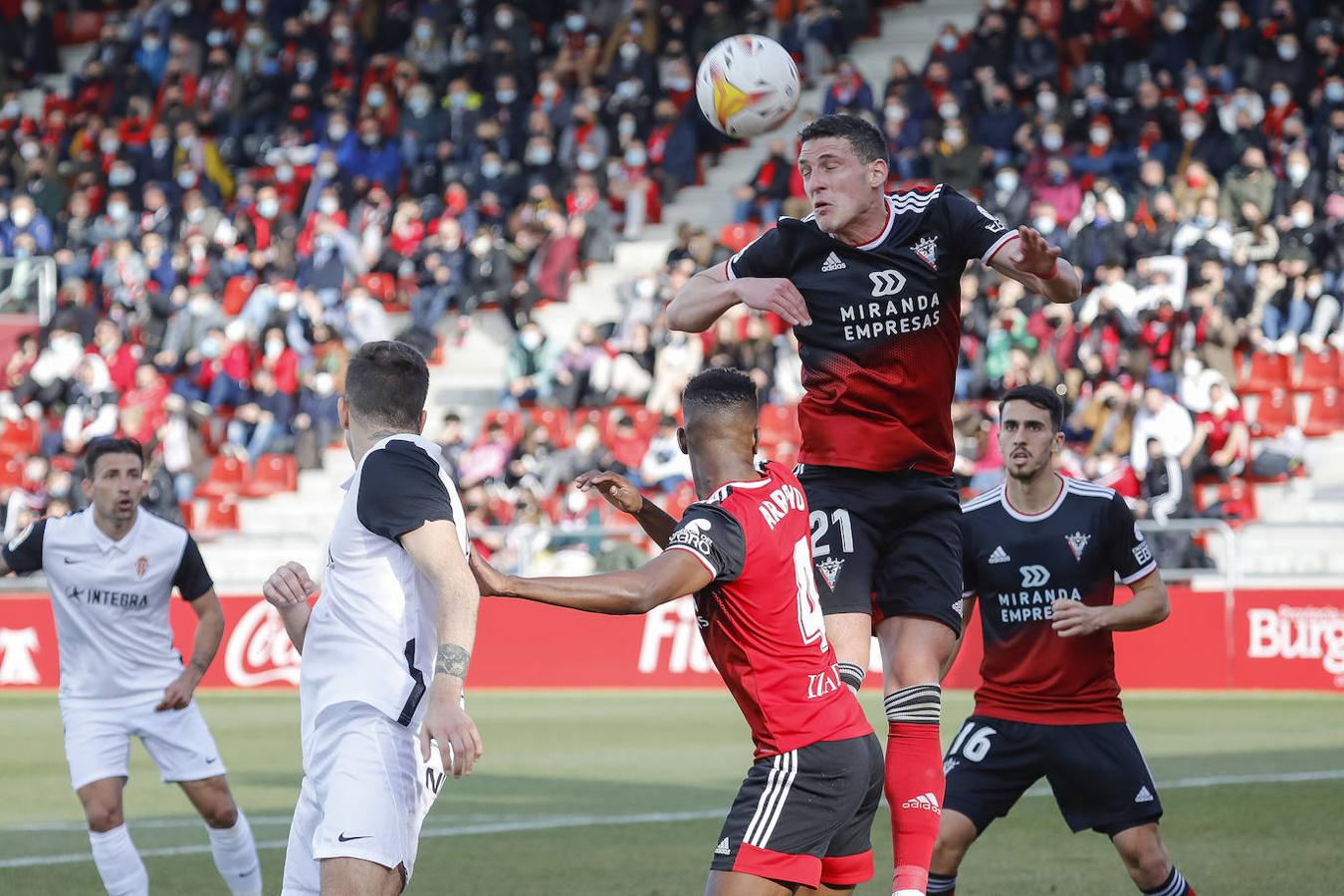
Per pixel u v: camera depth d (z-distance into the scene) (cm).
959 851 2322
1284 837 3183
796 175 8306
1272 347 7106
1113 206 7425
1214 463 6469
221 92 9806
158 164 9438
